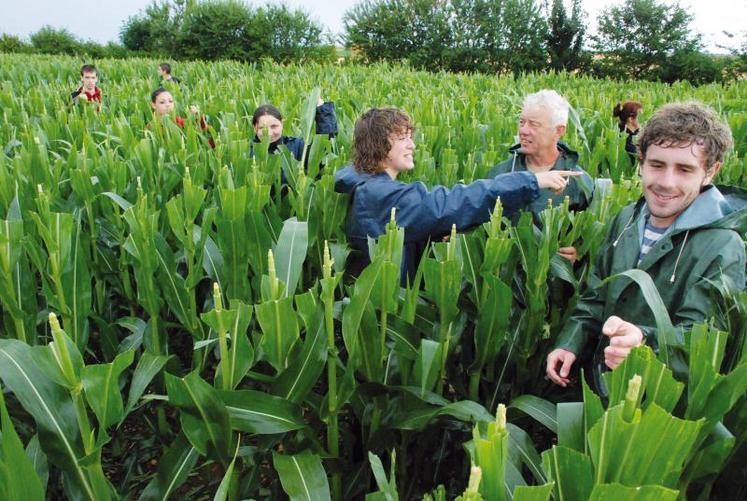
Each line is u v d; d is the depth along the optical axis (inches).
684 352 60.7
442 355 85.6
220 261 103.6
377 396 82.4
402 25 1513.3
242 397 67.7
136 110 280.1
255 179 115.4
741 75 1310.3
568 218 107.2
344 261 105.3
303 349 70.7
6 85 383.9
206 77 653.3
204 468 103.3
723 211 71.1
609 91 593.9
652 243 75.8
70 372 57.6
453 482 100.9
